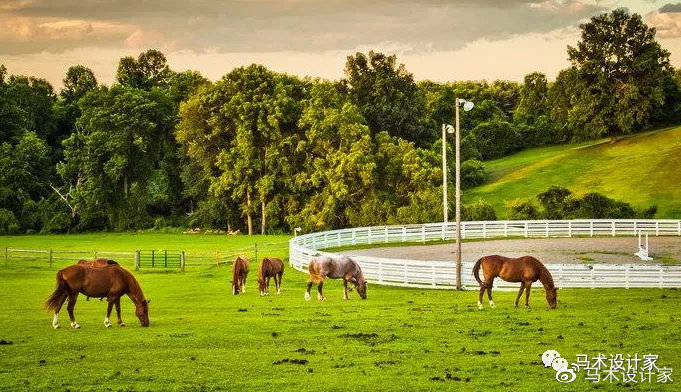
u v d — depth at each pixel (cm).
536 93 15812
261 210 9794
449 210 7906
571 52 12162
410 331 2814
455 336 2722
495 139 13812
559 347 2544
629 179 10800
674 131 12219
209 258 6156
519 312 3238
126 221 10288
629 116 11925
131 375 2184
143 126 10519
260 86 9638
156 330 2798
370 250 6141
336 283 4525
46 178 11294
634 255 5588
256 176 9669
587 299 3666
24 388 2061
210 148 10144
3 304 3684
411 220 7862
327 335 2738
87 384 2103
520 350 2503
